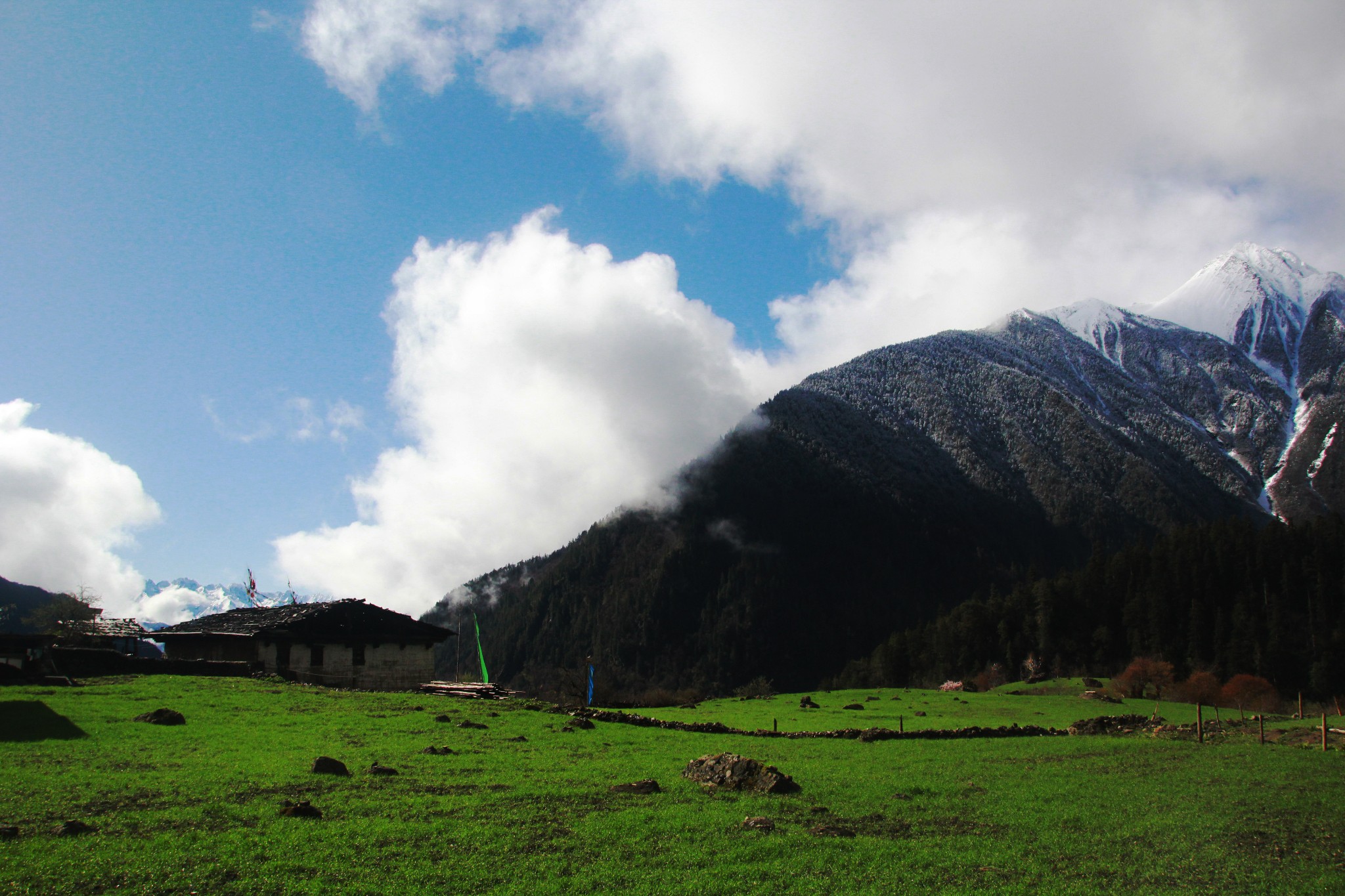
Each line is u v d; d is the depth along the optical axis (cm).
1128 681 8450
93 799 1903
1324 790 2727
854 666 17675
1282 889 1712
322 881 1496
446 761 2634
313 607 5716
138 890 1415
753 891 1577
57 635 4369
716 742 3525
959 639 15075
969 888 1652
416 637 5809
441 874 1562
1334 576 12938
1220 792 2645
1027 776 2897
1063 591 14850
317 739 2866
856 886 1634
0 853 1525
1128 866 1841
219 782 2111
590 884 1562
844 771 2898
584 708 4491
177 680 4219
